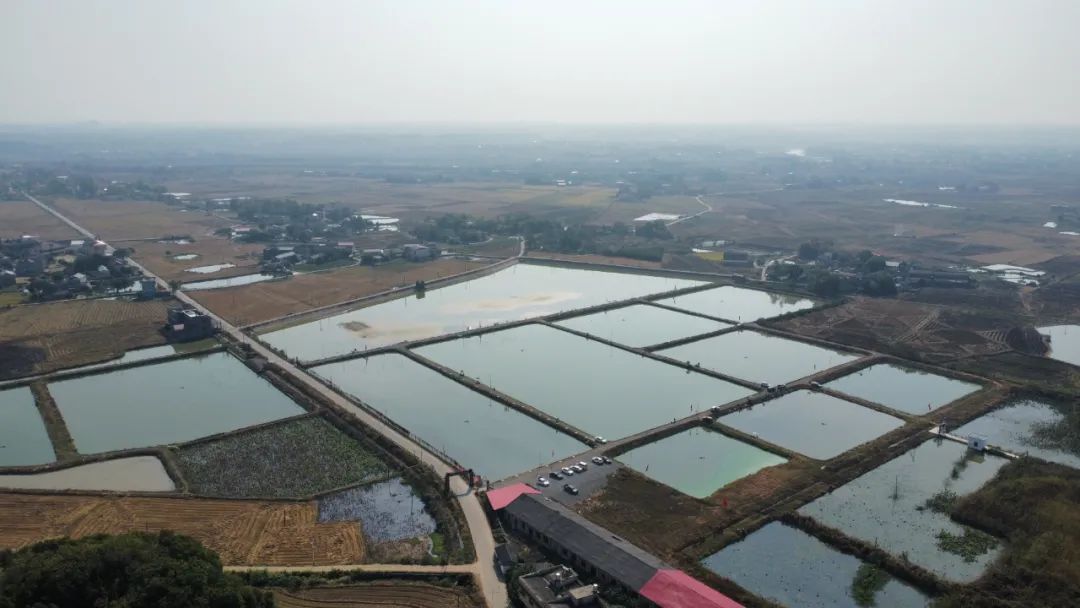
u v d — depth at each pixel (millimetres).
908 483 91688
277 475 92438
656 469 95750
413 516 83188
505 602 67375
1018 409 116438
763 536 79875
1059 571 70500
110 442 102562
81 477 91500
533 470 93438
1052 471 92125
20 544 75312
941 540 78938
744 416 113438
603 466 95125
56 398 119250
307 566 72562
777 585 71375
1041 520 80000
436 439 104125
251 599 58281
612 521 81438
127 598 52156
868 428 109562
